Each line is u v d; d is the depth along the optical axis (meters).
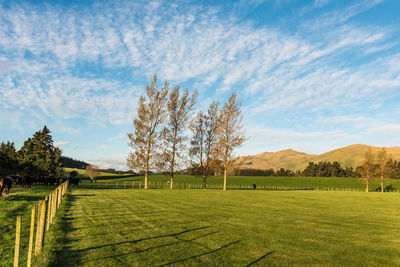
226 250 9.48
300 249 9.94
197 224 14.31
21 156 79.25
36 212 16.12
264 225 14.70
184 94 54.31
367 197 44.50
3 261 7.65
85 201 24.89
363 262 8.61
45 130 82.44
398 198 43.16
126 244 9.87
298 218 17.75
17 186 44.59
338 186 98.81
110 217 15.82
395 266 8.28
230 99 56.44
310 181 108.94
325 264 8.31
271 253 9.30
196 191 47.25
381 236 12.80
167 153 53.34
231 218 16.77
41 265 7.38
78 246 9.52
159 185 71.25
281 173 166.50
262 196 38.72
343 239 11.87
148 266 7.64
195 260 8.27
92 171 103.81
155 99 51.44
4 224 12.17
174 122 53.94
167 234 11.66
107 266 7.57
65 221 14.29
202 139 59.22
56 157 82.50
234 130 56.22
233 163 56.28
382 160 80.75
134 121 50.88
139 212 18.22
